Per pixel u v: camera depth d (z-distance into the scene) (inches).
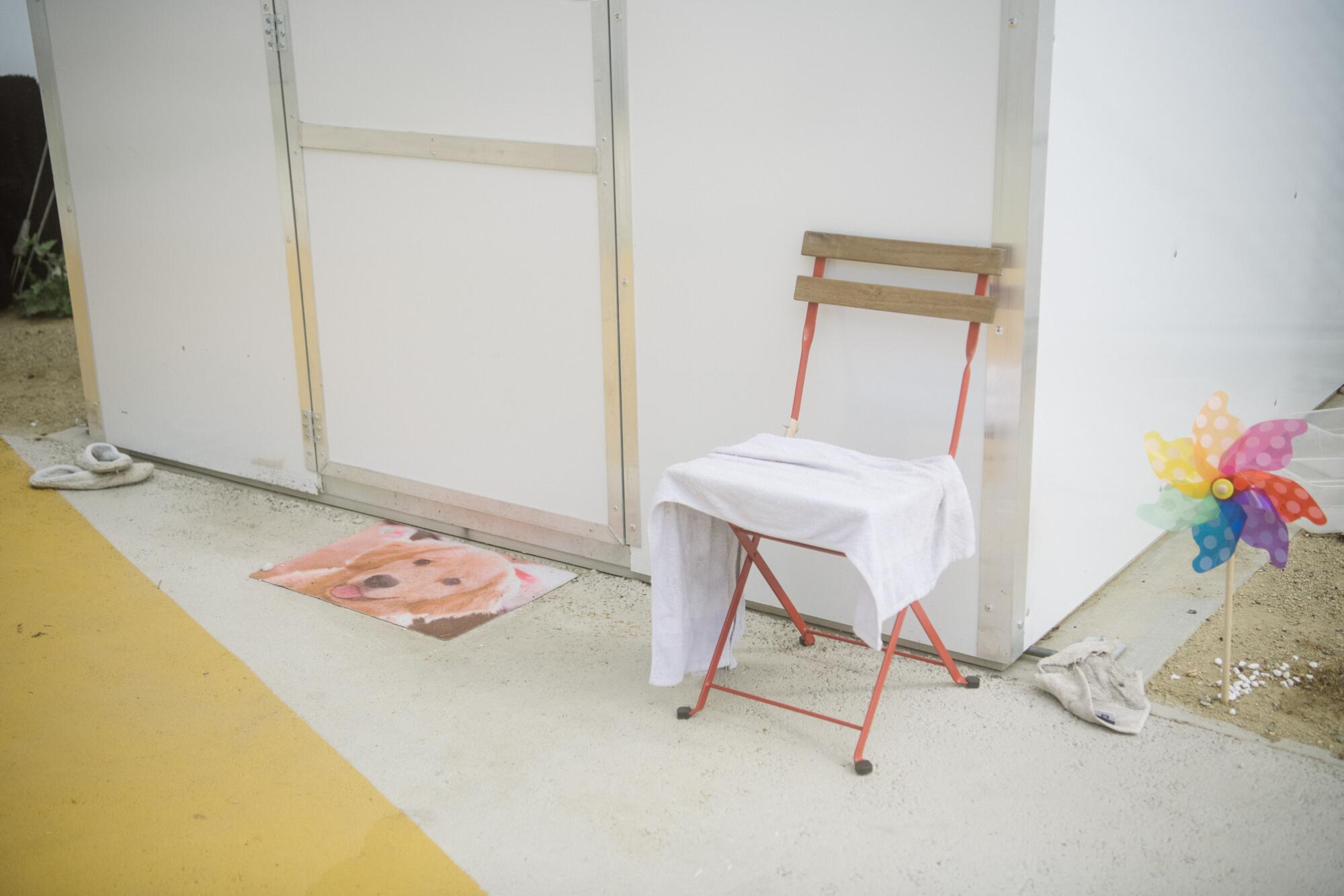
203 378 228.4
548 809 123.3
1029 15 125.0
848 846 115.6
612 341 169.9
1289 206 211.9
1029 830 116.8
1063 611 159.2
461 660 157.0
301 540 201.8
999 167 131.3
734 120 150.2
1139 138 152.3
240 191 208.2
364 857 116.5
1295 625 156.4
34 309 335.3
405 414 199.3
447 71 175.5
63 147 234.7
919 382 144.2
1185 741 130.8
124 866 116.0
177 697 148.5
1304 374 236.2
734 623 145.9
